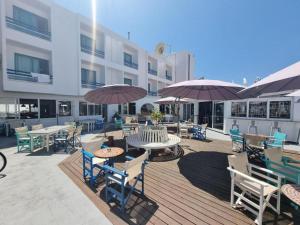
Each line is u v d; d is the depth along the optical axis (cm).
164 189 361
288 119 915
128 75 2189
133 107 2178
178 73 3077
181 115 2155
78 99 1544
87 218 268
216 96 670
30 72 1200
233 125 1095
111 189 305
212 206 298
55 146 694
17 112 1154
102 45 1753
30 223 257
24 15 1219
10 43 1120
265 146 550
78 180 406
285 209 287
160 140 607
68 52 1384
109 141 741
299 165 439
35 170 475
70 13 1398
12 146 780
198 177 423
